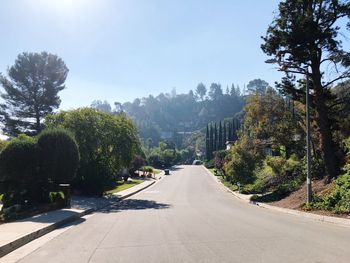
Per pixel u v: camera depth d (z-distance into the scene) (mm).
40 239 13602
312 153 33219
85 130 37125
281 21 27406
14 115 65312
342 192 22125
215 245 11594
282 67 28156
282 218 19766
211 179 76688
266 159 41562
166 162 135625
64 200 24516
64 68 67188
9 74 65062
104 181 37469
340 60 27422
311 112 31938
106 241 12875
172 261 9508
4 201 22188
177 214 22250
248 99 36781
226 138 149875
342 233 14156
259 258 9664
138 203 31609
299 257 9766
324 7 27344
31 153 22312
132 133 40500
